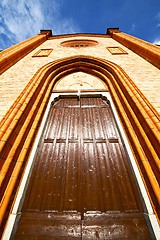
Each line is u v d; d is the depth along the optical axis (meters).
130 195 1.91
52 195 1.93
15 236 1.52
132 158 2.25
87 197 1.91
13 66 3.88
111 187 2.01
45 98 3.27
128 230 1.58
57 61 4.38
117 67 3.83
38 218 1.69
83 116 3.23
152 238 1.50
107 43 6.32
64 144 2.61
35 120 2.68
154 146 1.99
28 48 4.99
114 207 1.80
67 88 3.99
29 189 1.98
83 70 4.77
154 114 2.22
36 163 2.29
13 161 1.92
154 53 3.65
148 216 1.64
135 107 2.55
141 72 3.49
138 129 2.33
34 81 3.15
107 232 1.56
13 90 2.91
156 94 2.71
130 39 5.34
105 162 2.32
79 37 7.41
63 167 2.25
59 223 1.65
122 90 3.22
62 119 3.15
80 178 2.11
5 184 1.71
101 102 3.61
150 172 1.88
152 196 1.75
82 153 2.45
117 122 2.93
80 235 1.54
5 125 2.04
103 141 2.65
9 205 1.66
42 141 2.64
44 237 1.53
